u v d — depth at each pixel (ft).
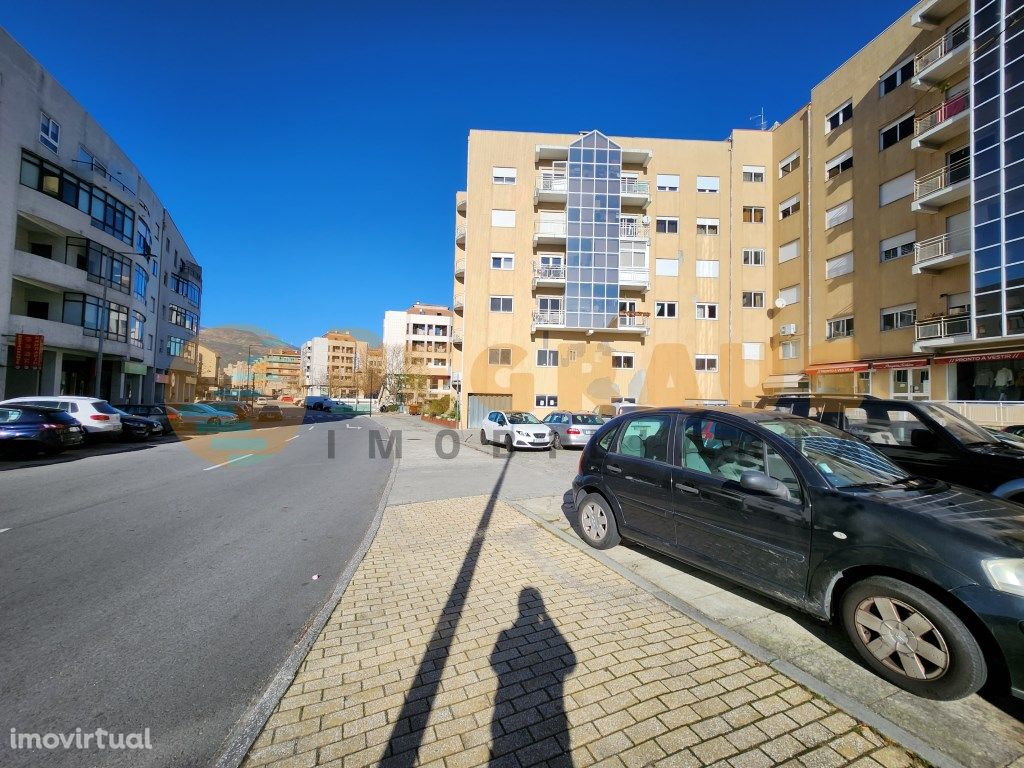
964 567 8.00
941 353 58.29
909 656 8.53
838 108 77.15
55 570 14.97
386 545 17.39
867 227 71.05
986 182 51.72
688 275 91.45
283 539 18.63
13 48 64.59
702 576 13.88
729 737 7.34
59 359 76.95
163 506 24.11
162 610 12.23
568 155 90.74
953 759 6.86
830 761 6.88
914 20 61.26
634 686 8.61
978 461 15.46
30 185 67.62
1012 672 7.41
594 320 88.99
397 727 7.59
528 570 14.57
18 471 35.04
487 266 90.27
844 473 10.93
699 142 93.04
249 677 9.25
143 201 104.53
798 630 10.78
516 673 9.06
